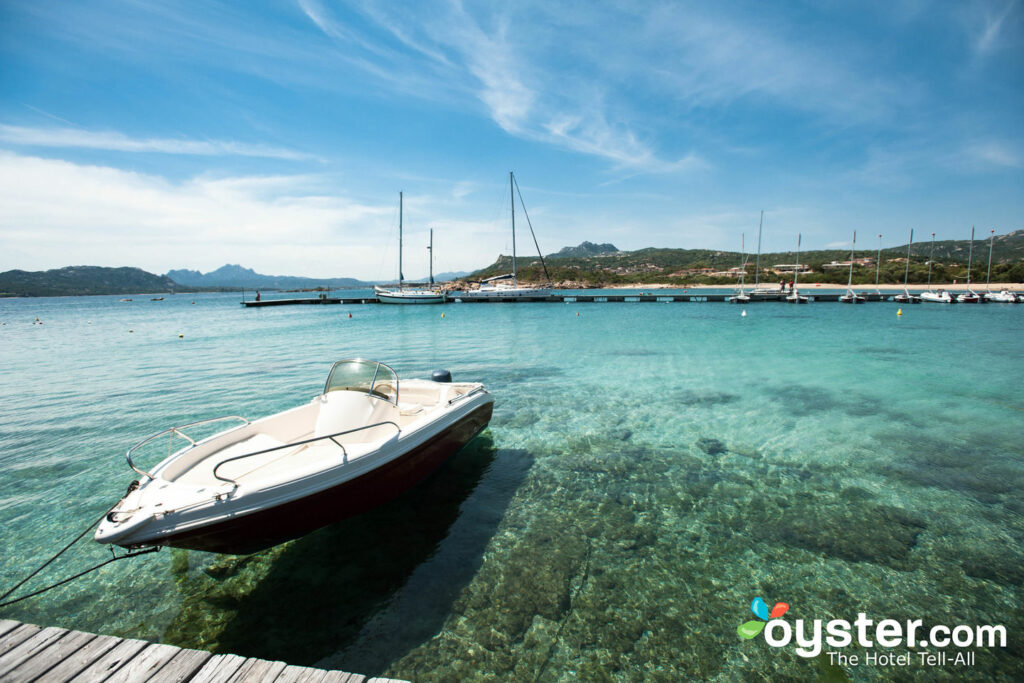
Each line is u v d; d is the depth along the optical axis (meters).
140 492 3.56
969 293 51.75
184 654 2.71
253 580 4.18
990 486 5.94
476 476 6.31
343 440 5.20
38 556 4.52
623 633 3.56
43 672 2.55
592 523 5.12
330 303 63.09
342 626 3.62
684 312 39.97
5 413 9.45
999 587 4.04
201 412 9.42
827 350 17.48
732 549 4.63
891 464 6.66
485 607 3.83
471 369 13.87
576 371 13.52
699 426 8.44
